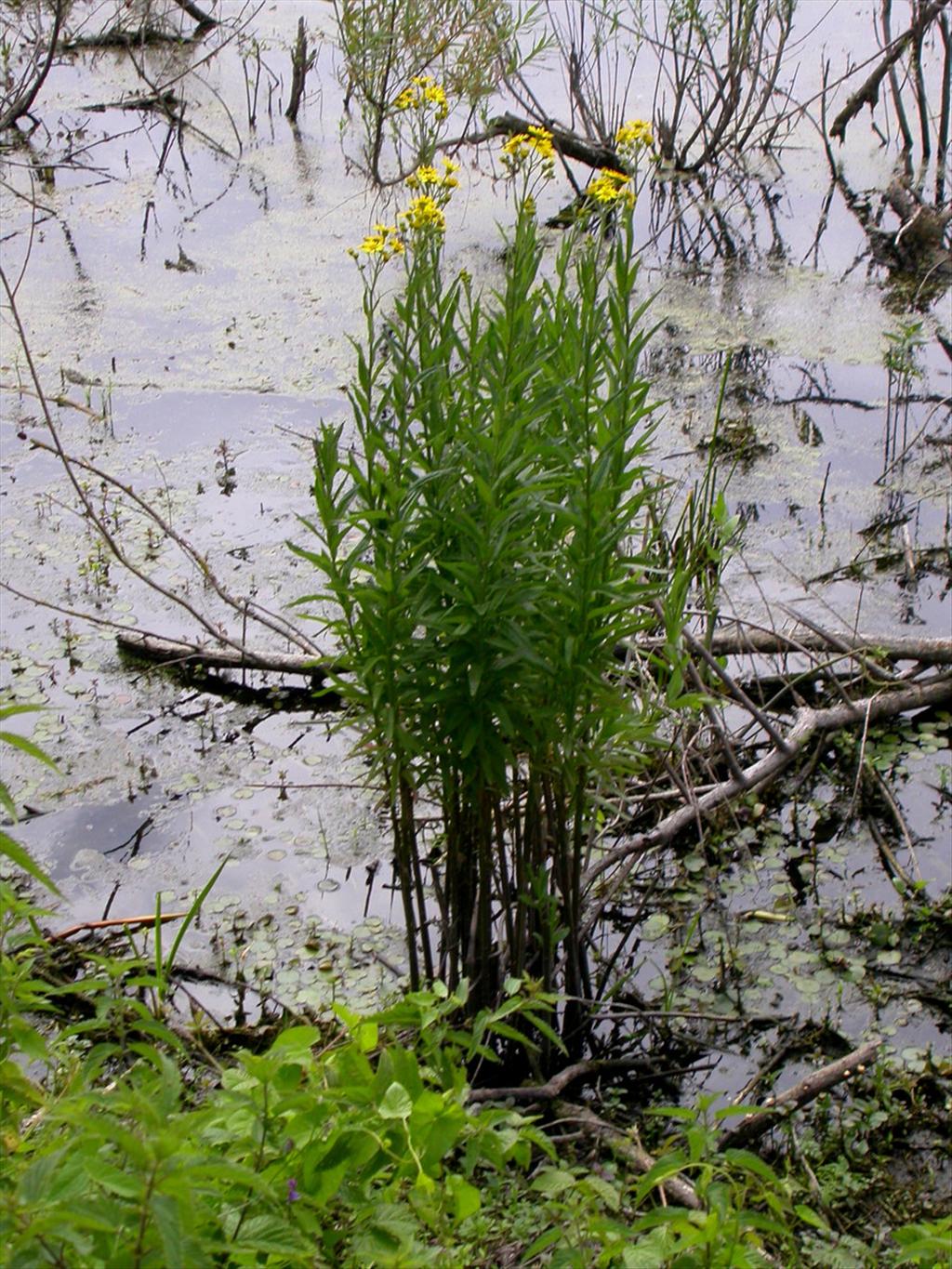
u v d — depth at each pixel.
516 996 3.07
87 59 11.67
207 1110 1.72
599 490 3.10
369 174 9.78
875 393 7.32
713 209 9.66
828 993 3.86
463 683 3.20
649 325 7.97
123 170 9.80
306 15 12.82
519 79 10.02
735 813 4.54
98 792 4.53
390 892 4.19
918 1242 1.92
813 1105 3.44
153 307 7.89
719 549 4.85
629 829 4.54
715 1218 1.90
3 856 4.17
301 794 4.59
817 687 5.17
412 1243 1.81
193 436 6.62
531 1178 2.95
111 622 5.03
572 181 9.59
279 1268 1.80
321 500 3.17
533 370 3.08
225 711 4.98
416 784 3.36
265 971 3.83
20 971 2.25
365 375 3.23
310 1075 2.01
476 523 3.11
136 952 3.37
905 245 9.17
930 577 5.82
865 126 11.04
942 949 4.03
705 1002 3.84
